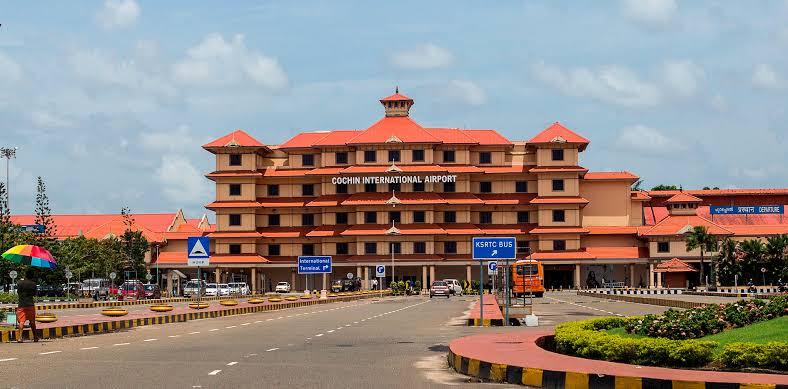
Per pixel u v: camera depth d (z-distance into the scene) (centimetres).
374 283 12125
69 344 2848
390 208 12381
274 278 13038
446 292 9519
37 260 3183
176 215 15012
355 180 12344
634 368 1786
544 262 12219
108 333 3478
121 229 13250
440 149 12662
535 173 12588
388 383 1800
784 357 1733
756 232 12900
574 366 1825
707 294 8694
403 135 12531
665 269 11700
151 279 12975
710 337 2202
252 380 1833
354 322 4256
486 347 2272
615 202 12950
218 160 12912
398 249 12262
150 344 2839
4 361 2231
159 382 1795
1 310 3781
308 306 6994
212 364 2158
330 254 12544
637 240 12719
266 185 13050
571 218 12438
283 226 12962
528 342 2436
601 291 10494
